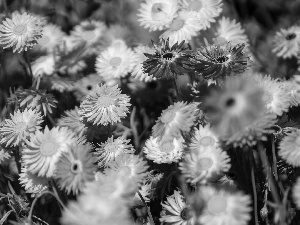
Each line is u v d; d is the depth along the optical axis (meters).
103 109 0.46
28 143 0.42
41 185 0.44
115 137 0.53
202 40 0.54
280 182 0.42
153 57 0.44
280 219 0.39
